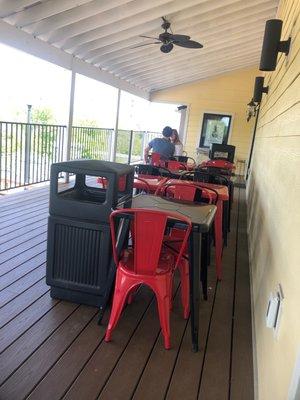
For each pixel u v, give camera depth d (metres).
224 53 8.50
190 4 5.33
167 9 5.45
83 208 2.32
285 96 2.72
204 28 6.60
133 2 5.14
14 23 5.02
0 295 2.52
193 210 2.37
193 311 2.12
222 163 6.08
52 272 2.48
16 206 4.92
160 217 1.94
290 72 2.60
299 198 1.55
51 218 2.38
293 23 2.86
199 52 8.09
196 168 5.45
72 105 6.98
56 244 2.42
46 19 5.19
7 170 5.83
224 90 11.07
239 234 4.81
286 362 1.33
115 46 6.94
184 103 11.47
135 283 2.08
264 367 1.74
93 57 7.21
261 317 2.15
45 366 1.86
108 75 8.55
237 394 1.82
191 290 2.12
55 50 6.12
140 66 8.78
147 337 2.21
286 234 1.77
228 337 2.31
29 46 5.42
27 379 1.76
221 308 2.69
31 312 2.35
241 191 8.56
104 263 2.36
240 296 2.93
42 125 6.41
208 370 1.98
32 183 6.37
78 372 1.85
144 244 2.00
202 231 2.05
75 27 5.57
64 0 4.66
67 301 2.51
